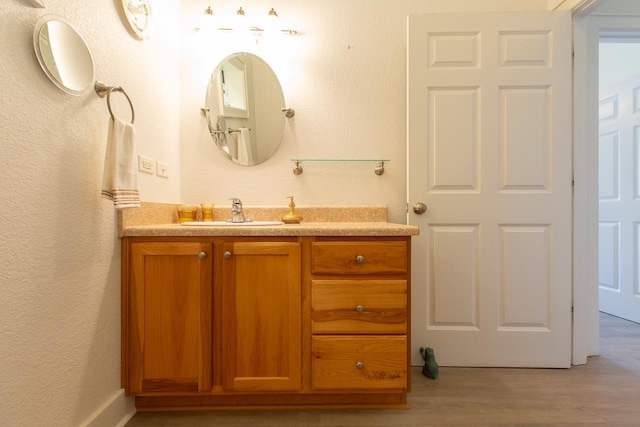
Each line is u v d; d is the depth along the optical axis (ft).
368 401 4.25
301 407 4.23
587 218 5.70
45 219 2.88
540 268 5.33
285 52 5.82
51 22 2.90
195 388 3.93
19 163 2.62
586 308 5.71
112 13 3.85
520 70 5.29
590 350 5.80
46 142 2.88
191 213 5.41
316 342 3.92
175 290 3.92
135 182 3.67
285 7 5.82
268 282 3.96
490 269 5.36
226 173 5.83
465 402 4.37
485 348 5.38
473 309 5.41
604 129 8.54
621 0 5.70
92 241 3.47
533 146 5.31
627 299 7.90
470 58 5.33
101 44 3.63
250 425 3.93
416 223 5.42
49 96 2.91
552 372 5.20
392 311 3.92
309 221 5.67
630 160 7.87
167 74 5.33
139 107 4.47
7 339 2.52
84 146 3.35
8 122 2.52
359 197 5.83
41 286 2.84
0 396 2.47
